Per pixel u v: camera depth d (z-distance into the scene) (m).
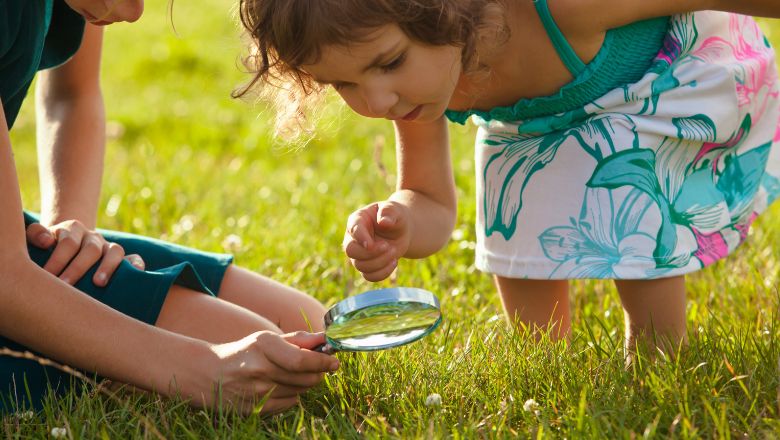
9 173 1.92
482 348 2.24
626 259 2.25
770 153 2.57
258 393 1.96
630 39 2.26
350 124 5.68
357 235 2.12
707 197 2.39
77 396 2.06
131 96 7.15
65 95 2.66
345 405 2.08
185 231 3.75
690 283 3.00
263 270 3.26
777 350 2.12
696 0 2.20
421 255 2.39
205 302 2.27
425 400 2.02
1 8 2.05
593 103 2.28
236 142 5.89
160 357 1.97
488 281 3.12
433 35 1.98
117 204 4.07
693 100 2.31
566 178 2.31
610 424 1.82
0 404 2.02
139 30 9.11
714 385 1.98
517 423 1.98
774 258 3.16
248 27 2.13
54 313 1.93
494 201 2.44
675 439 1.78
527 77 2.28
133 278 2.21
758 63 2.42
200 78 7.67
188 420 1.95
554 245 2.33
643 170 2.27
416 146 2.41
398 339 2.00
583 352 2.18
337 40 1.94
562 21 2.18
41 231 2.25
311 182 4.50
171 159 5.42
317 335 2.03
